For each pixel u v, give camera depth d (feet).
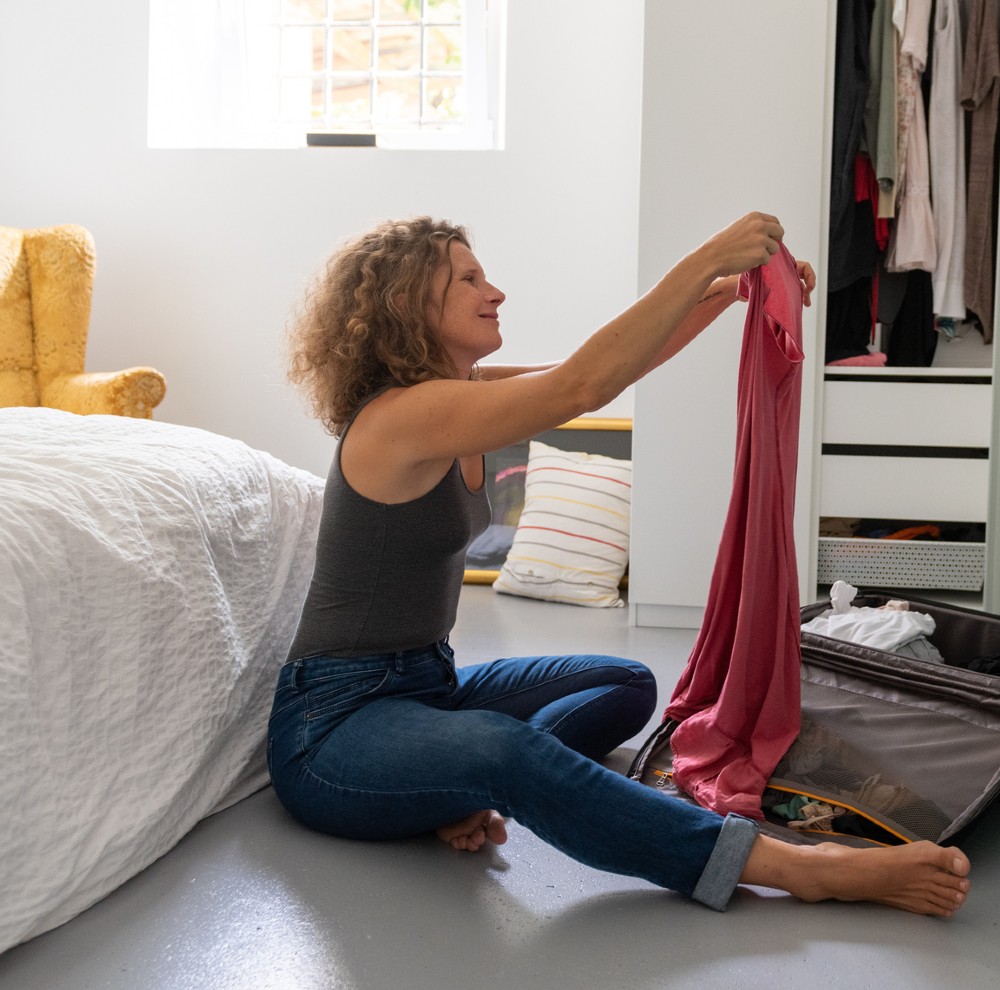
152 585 4.96
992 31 10.00
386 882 4.73
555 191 12.69
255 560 6.15
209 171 13.00
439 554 5.06
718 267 4.50
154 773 4.84
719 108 9.91
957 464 10.14
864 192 10.27
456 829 5.06
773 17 9.80
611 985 3.90
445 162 12.77
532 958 4.09
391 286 4.90
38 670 4.29
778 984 3.92
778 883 4.46
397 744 4.74
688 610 10.31
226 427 13.25
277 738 5.20
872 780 5.27
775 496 5.67
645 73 9.95
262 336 13.11
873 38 10.15
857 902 4.58
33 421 6.30
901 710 5.57
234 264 13.07
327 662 5.15
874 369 10.20
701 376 10.09
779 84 9.84
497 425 4.51
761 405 5.57
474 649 9.13
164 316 13.21
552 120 12.63
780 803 5.49
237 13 13.37
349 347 4.96
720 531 10.16
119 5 12.90
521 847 5.14
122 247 13.19
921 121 10.18
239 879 4.74
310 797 5.00
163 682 4.99
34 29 13.01
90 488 5.02
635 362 4.43
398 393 4.83
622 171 12.60
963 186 10.37
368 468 4.83
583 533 11.44
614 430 12.35
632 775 5.85
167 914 4.41
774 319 5.54
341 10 13.51
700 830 4.41
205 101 13.56
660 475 10.20
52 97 13.09
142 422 6.67
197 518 5.49
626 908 4.50
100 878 4.48
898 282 11.51
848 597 7.25
